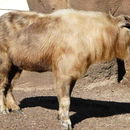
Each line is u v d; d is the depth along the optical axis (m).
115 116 9.70
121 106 10.64
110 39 8.74
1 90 9.68
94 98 11.60
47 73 12.70
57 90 8.70
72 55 8.48
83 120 9.38
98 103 10.95
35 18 9.04
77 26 8.59
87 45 8.52
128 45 9.09
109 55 8.86
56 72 8.67
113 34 8.78
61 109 8.73
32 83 12.77
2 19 9.37
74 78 8.60
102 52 8.73
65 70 8.54
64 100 8.66
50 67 8.95
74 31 8.54
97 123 9.21
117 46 8.93
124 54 9.10
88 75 12.59
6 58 9.33
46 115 9.65
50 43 8.70
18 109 9.85
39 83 12.76
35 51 8.88
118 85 12.77
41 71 9.23
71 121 9.27
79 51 8.46
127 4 12.26
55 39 8.65
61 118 8.73
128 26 8.91
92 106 10.63
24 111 9.95
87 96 11.84
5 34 9.20
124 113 9.95
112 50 8.87
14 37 9.11
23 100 11.12
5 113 9.62
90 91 12.44
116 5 12.30
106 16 8.86
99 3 12.20
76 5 12.34
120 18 8.84
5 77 9.56
